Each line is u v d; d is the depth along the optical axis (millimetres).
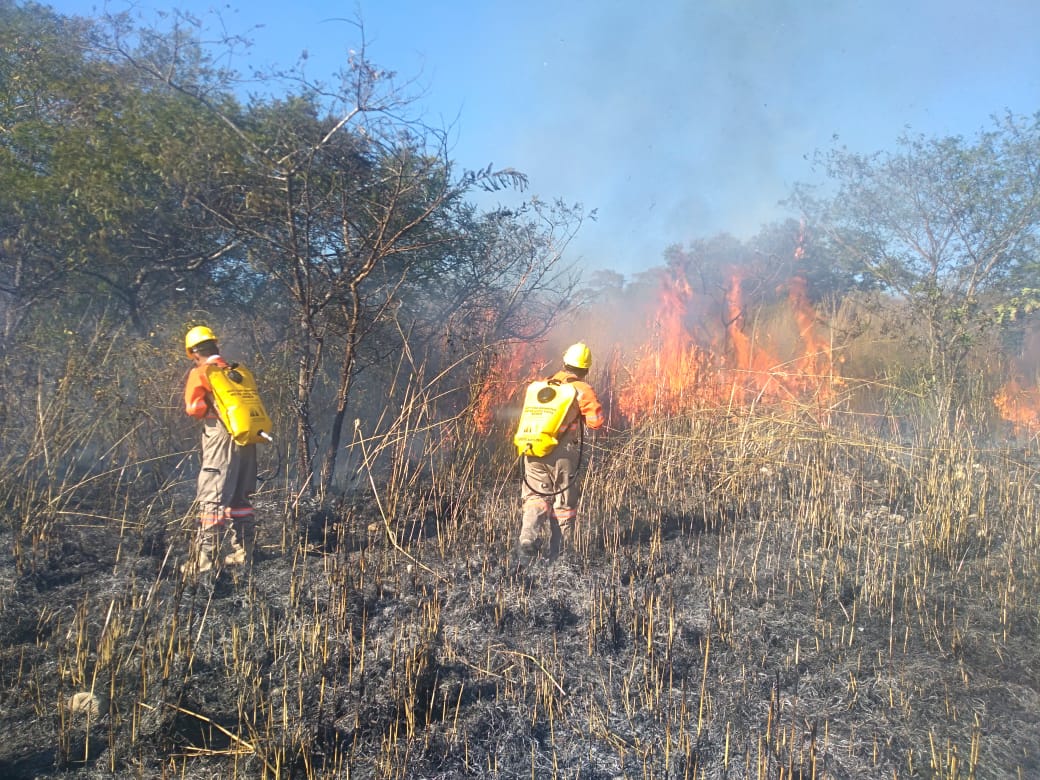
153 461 6469
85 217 6836
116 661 4074
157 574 5160
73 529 5586
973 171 11188
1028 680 4348
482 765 3549
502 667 4297
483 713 3879
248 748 3531
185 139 6617
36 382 6453
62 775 3381
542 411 5598
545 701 4004
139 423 6340
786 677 4293
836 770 3553
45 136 7020
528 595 5059
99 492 6137
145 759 3484
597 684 4180
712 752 3656
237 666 4059
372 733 3719
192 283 7602
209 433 5281
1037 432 8867
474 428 7293
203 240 7363
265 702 3889
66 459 6273
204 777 3393
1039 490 7051
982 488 6824
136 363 6594
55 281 7203
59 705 3740
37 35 7285
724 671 4328
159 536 5730
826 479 7195
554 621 4789
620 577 5426
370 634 4574
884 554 5918
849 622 4922
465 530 6137
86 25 7090
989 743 3773
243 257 7445
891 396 9570
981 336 10258
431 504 6586
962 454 7531
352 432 7793
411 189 6391
